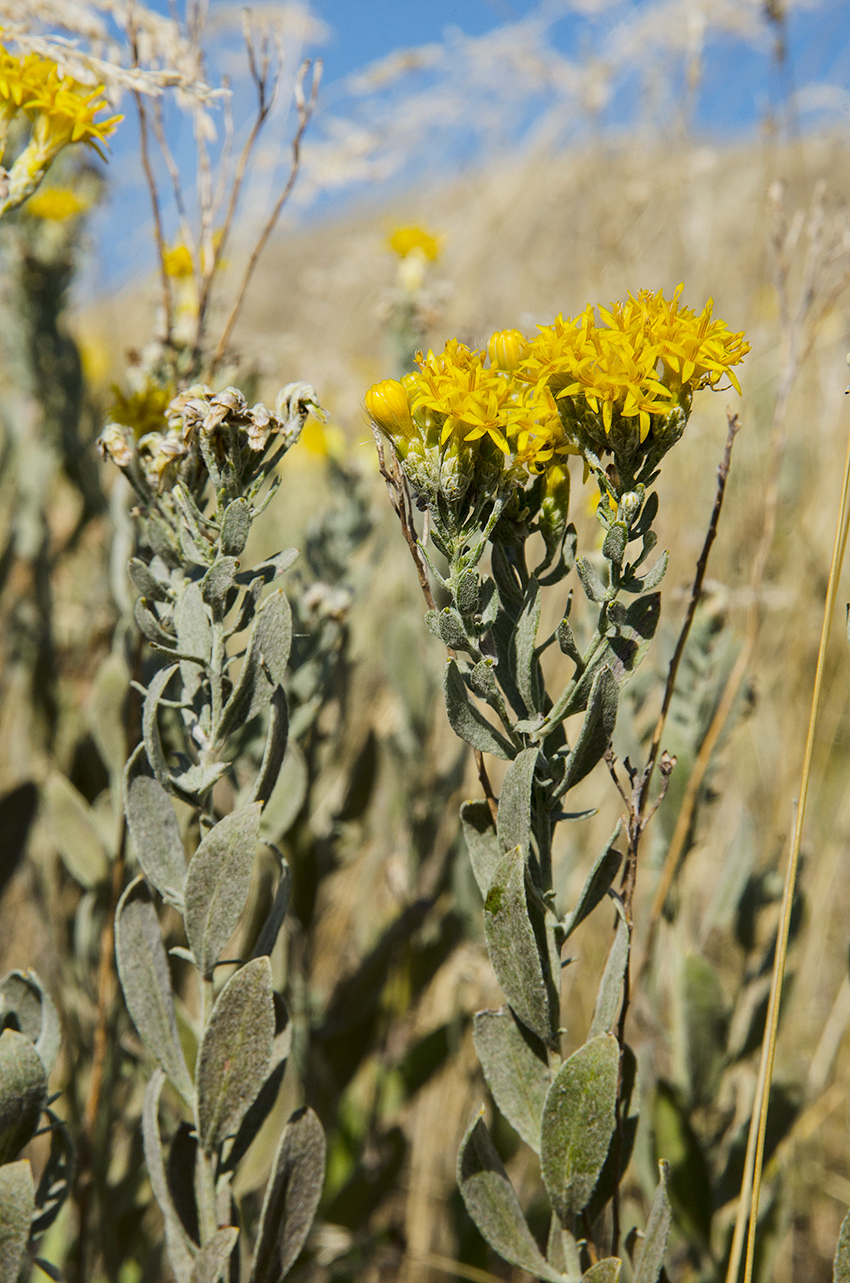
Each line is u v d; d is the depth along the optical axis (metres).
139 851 0.32
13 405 0.68
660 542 0.64
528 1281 0.47
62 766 0.53
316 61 0.39
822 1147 0.55
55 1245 0.43
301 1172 0.33
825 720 0.64
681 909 0.41
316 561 0.47
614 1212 0.33
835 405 0.70
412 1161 0.55
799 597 0.66
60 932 0.48
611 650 0.31
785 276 0.42
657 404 0.30
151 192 0.40
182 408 0.32
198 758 0.33
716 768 0.41
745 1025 0.41
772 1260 0.41
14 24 0.36
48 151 0.35
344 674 0.47
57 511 0.72
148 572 0.33
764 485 0.60
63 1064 0.49
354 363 0.83
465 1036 0.51
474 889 0.48
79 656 0.60
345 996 0.49
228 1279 0.33
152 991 0.33
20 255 0.64
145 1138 0.33
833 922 0.63
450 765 0.54
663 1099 0.39
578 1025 0.54
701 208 0.75
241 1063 0.32
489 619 0.31
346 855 0.48
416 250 0.68
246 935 0.40
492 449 0.31
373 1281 0.52
